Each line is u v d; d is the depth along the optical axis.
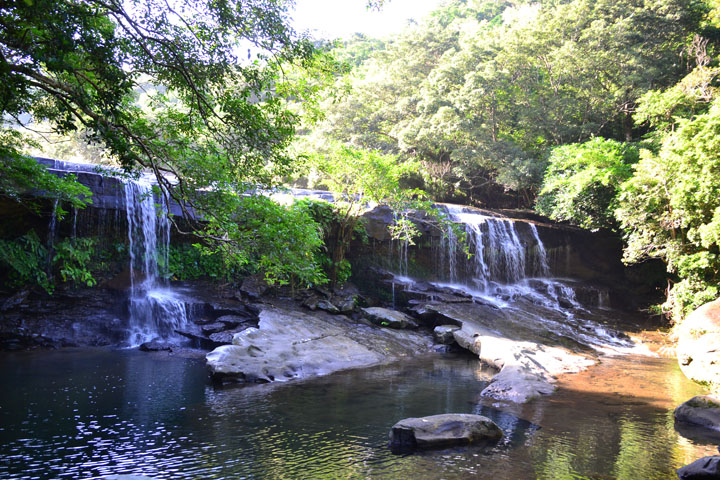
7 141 13.95
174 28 8.79
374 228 22.66
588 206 25.58
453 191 40.25
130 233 18.77
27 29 6.77
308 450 7.70
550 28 36.53
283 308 18.50
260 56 9.73
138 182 19.38
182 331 16.92
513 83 36.62
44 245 17.39
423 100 38.25
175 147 10.57
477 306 21.05
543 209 28.64
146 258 19.08
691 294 19.59
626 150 26.59
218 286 19.66
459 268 25.12
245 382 12.24
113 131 8.18
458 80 36.97
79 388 11.31
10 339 16.00
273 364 13.20
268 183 10.87
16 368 13.27
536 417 9.59
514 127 37.50
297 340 15.12
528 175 31.03
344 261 21.80
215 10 8.90
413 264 24.50
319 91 11.30
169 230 19.89
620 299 26.22
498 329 18.67
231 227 10.11
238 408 9.96
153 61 8.59
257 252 10.99
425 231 24.20
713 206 18.48
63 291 17.34
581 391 11.76
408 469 6.95
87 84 9.42
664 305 21.52
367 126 39.12
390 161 21.00
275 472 6.85
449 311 19.72
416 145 37.75
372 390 11.63
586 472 6.90
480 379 12.95
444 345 17.48
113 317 17.84
